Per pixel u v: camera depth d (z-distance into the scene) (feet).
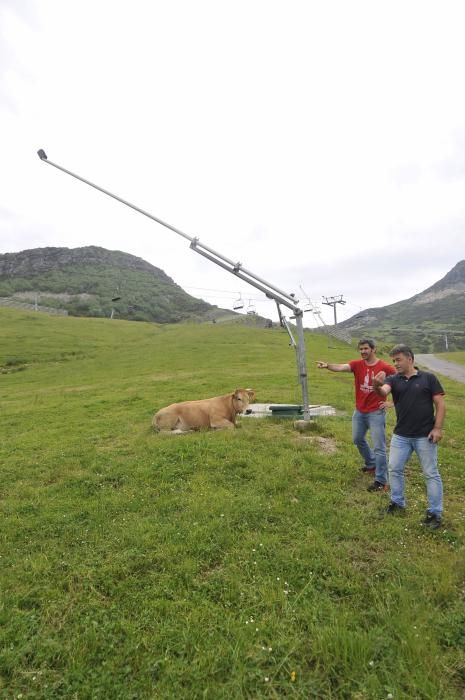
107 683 11.24
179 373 94.48
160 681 11.30
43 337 192.65
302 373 35.91
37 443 35.70
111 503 21.93
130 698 10.79
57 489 24.52
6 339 181.98
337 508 21.04
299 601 14.26
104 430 39.52
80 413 50.65
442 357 212.84
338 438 33.01
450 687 11.02
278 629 12.95
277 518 19.85
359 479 24.95
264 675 11.40
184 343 171.83
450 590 14.52
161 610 13.94
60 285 494.18
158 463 27.35
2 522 20.27
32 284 495.41
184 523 19.21
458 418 45.06
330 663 11.64
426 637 12.25
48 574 16.07
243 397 35.88
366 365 24.39
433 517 19.25
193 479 24.61
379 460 23.47
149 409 49.67
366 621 13.30
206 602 14.19
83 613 14.06
